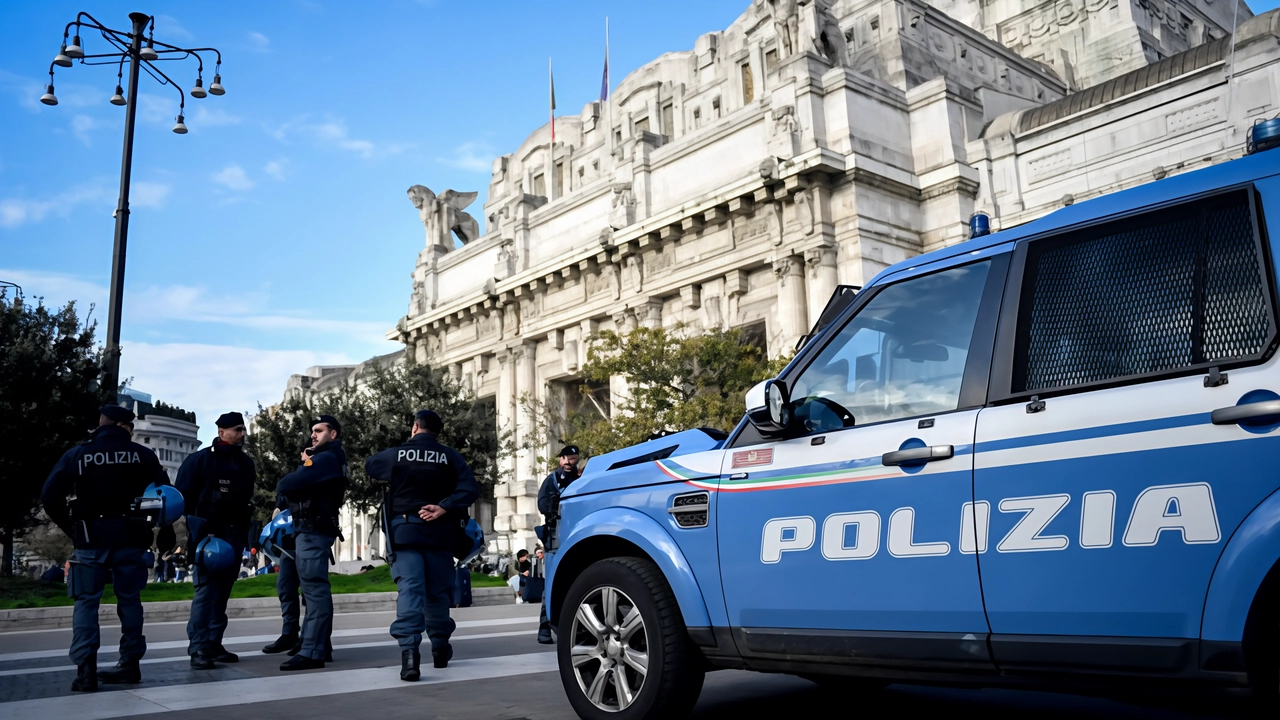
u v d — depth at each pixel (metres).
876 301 5.46
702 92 60.16
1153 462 3.97
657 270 42.62
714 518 5.66
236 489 10.11
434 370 46.25
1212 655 3.72
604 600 6.07
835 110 36.50
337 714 6.70
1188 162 32.66
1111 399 4.18
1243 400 3.77
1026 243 4.83
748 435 5.71
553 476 12.53
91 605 8.09
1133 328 4.26
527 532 46.06
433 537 8.66
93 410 17.50
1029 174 36.84
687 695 5.68
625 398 32.44
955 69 42.94
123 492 8.34
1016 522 4.34
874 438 5.01
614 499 6.35
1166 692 3.88
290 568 11.16
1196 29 54.75
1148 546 3.93
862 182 35.62
